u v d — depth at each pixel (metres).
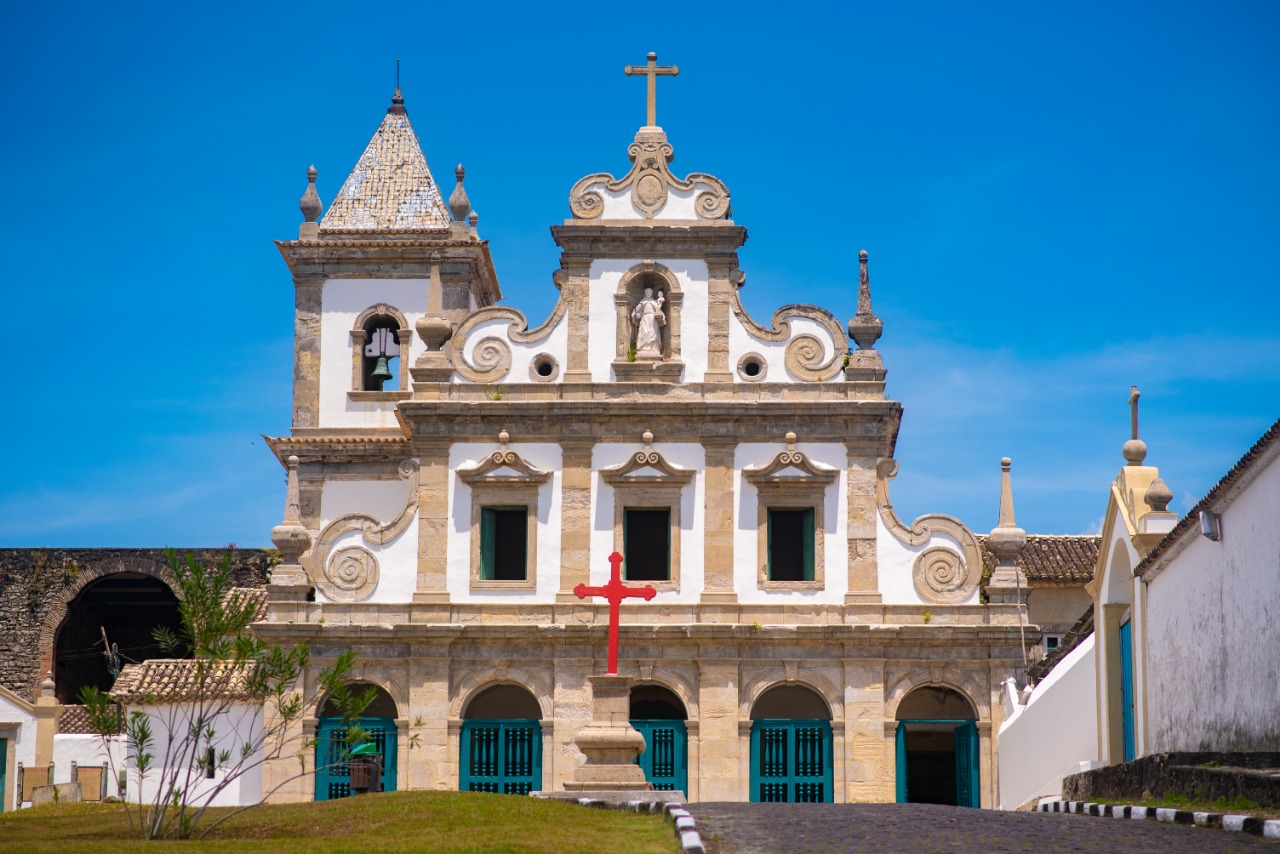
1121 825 23.42
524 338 48.50
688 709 46.00
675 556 47.00
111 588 65.06
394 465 53.06
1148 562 31.69
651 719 46.16
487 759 45.97
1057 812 27.41
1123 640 34.94
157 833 27.69
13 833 28.11
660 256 48.72
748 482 47.38
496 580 47.16
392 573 47.25
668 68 49.81
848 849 21.86
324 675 30.88
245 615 30.20
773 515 48.06
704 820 25.09
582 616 46.59
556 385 47.97
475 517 47.41
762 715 47.53
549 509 47.34
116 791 51.38
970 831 23.23
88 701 29.36
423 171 57.31
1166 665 31.06
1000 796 44.19
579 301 48.50
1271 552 25.50
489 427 47.88
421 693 46.12
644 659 46.34
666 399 47.69
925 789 52.75
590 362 48.22
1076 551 54.47
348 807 29.44
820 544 47.09
